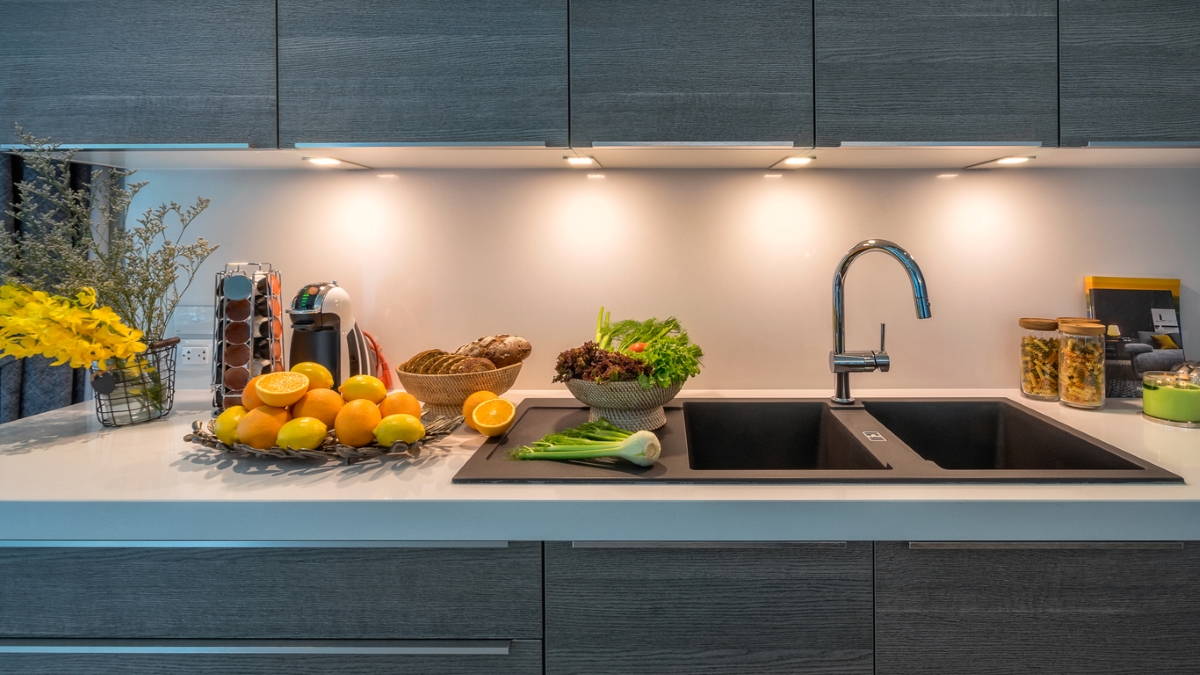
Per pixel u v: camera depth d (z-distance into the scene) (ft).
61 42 4.05
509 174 5.22
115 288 4.25
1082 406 4.57
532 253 5.26
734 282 5.24
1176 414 4.10
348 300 4.61
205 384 5.32
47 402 4.99
